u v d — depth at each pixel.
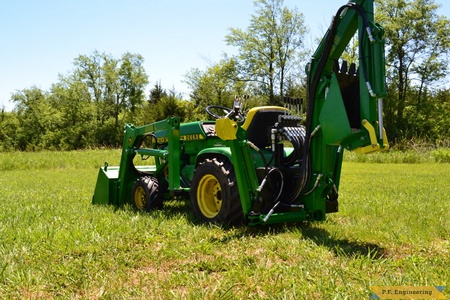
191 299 3.06
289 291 3.19
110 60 63.06
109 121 62.12
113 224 5.43
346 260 3.95
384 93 4.29
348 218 6.07
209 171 5.64
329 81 4.80
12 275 3.50
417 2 43.31
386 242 4.63
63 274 3.58
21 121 61.78
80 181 12.97
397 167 18.92
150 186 6.76
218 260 3.95
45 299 3.14
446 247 4.46
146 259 4.07
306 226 5.48
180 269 3.80
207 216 5.70
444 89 48.47
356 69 4.86
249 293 3.20
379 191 9.09
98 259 4.00
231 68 46.97
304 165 5.08
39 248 4.36
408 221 5.62
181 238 4.82
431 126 42.84
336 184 5.53
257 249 4.44
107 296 3.14
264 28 46.06
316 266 3.75
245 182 5.22
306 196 5.33
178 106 45.44
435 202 7.30
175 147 6.44
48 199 8.20
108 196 7.58
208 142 6.52
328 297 3.06
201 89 47.31
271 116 5.80
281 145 5.51
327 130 4.75
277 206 5.38
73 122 61.12
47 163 21.16
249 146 5.25
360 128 4.52
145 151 7.19
